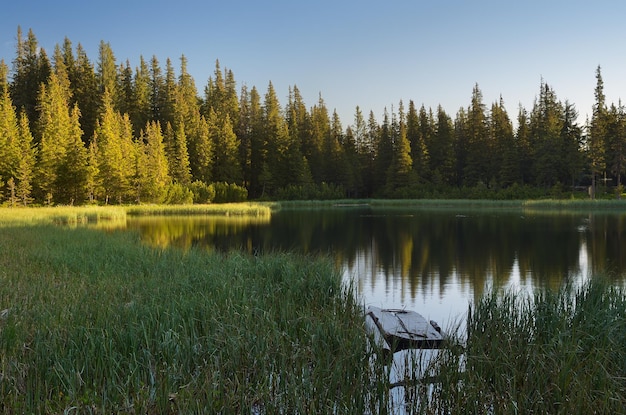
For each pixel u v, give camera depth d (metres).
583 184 69.56
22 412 4.51
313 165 81.38
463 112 89.25
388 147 82.44
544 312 7.63
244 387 5.11
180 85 85.00
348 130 89.75
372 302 11.66
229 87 89.38
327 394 5.10
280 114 89.06
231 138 76.00
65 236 18.53
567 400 4.90
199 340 6.27
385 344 7.22
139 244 17.00
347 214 47.66
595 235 26.62
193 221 38.41
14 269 11.27
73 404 4.71
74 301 7.68
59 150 52.50
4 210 37.84
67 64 77.62
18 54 74.06
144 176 58.72
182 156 67.94
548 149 65.88
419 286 13.63
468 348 6.42
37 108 61.72
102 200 58.84
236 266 11.19
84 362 5.37
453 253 20.58
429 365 6.02
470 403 5.09
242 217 43.62
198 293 8.34
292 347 6.15
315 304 8.65
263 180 75.31
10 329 5.93
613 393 5.07
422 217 42.16
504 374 5.54
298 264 11.20
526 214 44.22
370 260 18.73
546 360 5.82
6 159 48.06
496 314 7.56
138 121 75.75
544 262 18.12
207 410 4.62
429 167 78.50
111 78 79.00
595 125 61.56
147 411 4.80
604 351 5.85
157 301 7.63
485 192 67.62
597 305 7.79
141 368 5.52
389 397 5.43
